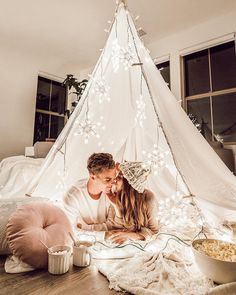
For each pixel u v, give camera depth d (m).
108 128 1.93
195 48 3.63
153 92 1.57
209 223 1.55
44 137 4.73
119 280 0.90
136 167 1.55
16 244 1.01
